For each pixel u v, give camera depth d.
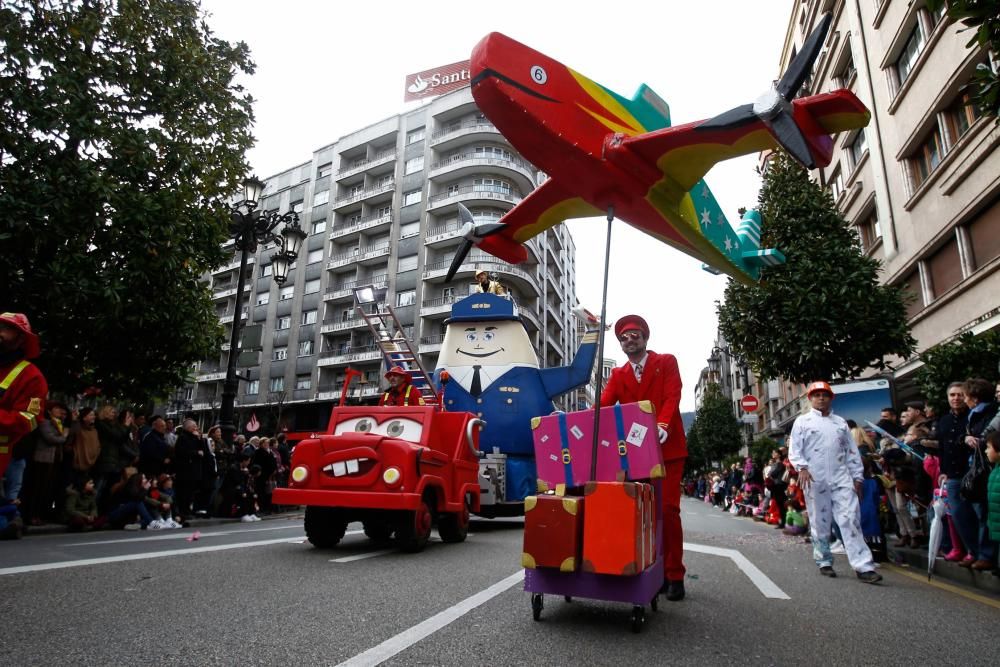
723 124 3.63
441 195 45.09
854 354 12.89
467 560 5.67
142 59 10.84
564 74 4.06
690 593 4.48
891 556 7.71
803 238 13.74
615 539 3.21
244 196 14.32
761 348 13.92
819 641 3.26
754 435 43.69
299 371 47.53
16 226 8.66
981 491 5.27
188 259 11.04
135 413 12.09
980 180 12.67
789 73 3.48
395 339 8.83
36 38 9.75
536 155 4.12
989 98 4.30
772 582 5.16
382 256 45.69
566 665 2.69
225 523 10.84
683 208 4.77
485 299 10.50
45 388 3.85
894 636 3.44
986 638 3.48
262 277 53.00
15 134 9.21
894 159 16.95
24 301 9.36
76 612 3.31
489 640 3.03
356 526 9.48
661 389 4.22
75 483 8.55
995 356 8.53
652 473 3.53
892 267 17.39
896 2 16.36
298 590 4.09
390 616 3.43
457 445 7.20
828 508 5.93
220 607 3.54
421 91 54.38
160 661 2.55
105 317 9.80
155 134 10.53
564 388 10.28
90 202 9.24
